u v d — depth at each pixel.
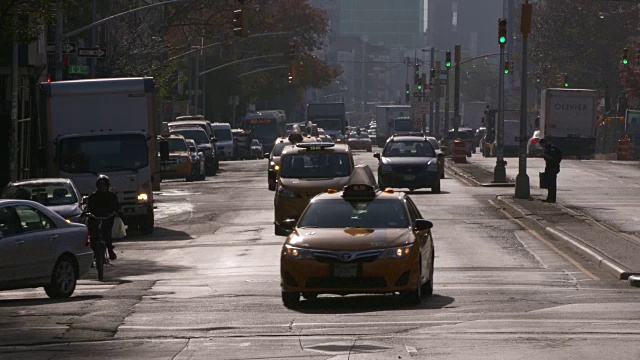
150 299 33.81
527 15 76.44
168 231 61.50
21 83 88.00
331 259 30.53
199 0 128.00
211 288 37.06
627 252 45.56
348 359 21.78
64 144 59.31
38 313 30.25
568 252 48.31
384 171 81.00
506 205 70.81
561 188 86.31
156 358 22.39
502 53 91.56
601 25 186.38
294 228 32.97
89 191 58.53
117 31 114.19
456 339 24.27
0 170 86.44
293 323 27.53
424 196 79.00
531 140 142.75
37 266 34.53
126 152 59.56
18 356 22.80
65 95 60.53
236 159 170.88
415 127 190.25
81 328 26.89
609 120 181.50
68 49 77.62
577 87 193.62
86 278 42.22
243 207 74.62
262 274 41.56
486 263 44.47
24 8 56.72
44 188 50.94
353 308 30.91
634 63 171.62
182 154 102.69
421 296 33.81
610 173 104.94
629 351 22.45
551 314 28.77
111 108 60.75
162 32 128.00
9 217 34.25
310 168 56.75
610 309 29.81
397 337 24.66
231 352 23.00
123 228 44.47
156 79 115.62
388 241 30.97
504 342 23.75
